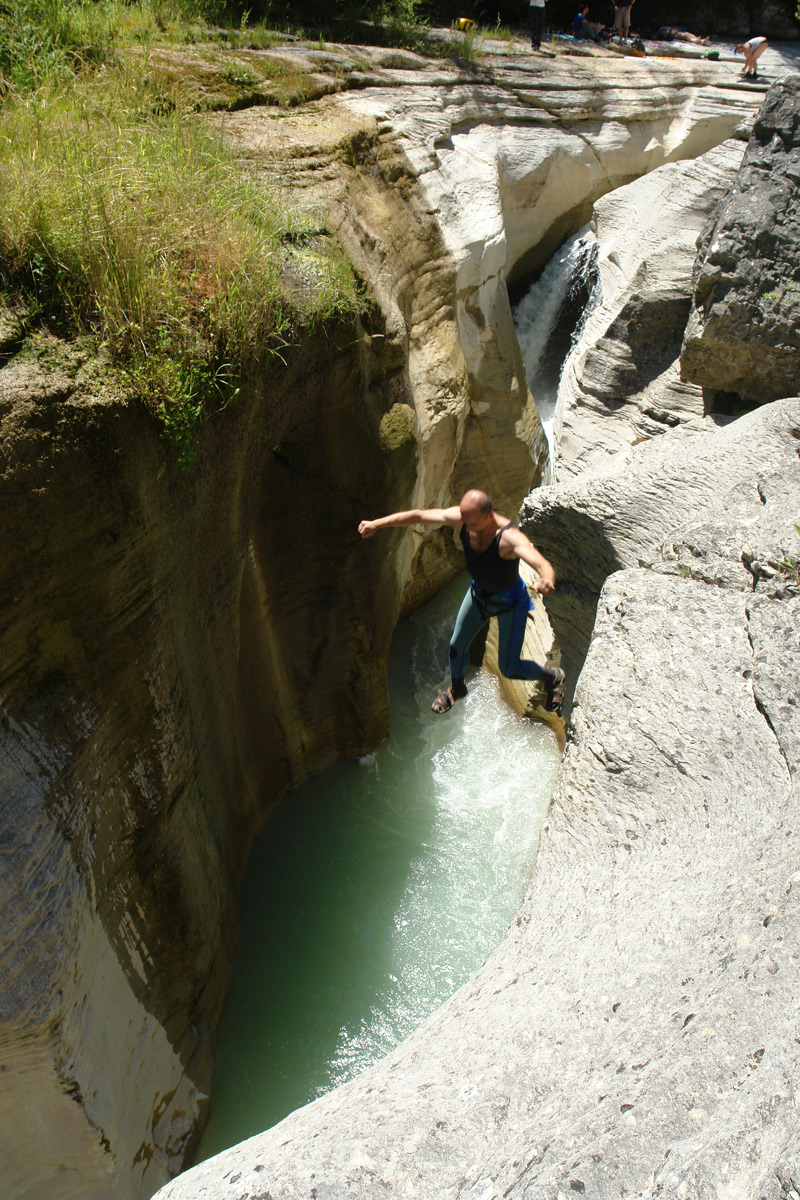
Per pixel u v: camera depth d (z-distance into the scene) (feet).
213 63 37.27
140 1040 20.56
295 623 30.30
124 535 18.02
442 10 62.28
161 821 21.35
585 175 52.42
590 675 19.24
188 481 20.45
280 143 33.27
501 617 17.29
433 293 38.50
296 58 42.11
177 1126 22.35
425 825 32.63
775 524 20.71
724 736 17.12
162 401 19.01
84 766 17.98
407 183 39.32
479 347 42.29
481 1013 14.64
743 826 15.42
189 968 23.17
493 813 33.22
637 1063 11.60
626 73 56.39
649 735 17.66
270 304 23.18
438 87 46.91
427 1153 11.41
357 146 36.86
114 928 19.35
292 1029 26.22
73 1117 17.74
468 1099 12.26
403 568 36.42
